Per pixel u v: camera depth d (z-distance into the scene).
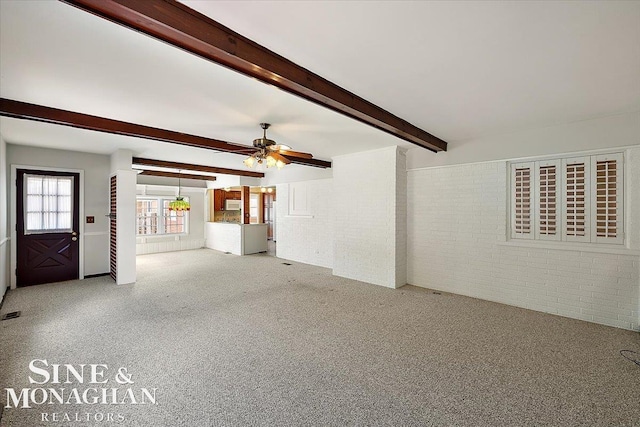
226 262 7.38
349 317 3.66
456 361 2.62
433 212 4.93
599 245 3.55
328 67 2.29
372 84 2.59
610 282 3.44
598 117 3.47
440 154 4.80
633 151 3.31
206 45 1.71
